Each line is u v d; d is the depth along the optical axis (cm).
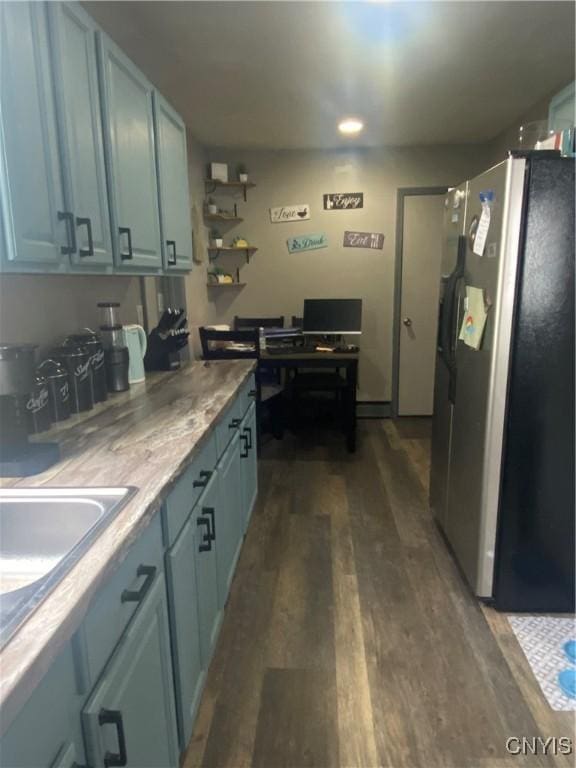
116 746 85
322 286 449
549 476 182
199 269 405
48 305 176
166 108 210
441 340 243
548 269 167
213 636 166
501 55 246
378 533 256
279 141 400
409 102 312
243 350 365
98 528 88
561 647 175
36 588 71
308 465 351
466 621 189
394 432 425
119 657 87
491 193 175
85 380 170
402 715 149
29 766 61
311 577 219
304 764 135
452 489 228
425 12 205
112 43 158
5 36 106
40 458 115
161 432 145
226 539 190
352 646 177
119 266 165
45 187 122
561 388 175
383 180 428
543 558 189
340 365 367
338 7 199
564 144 165
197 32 219
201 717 150
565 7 202
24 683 55
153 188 196
